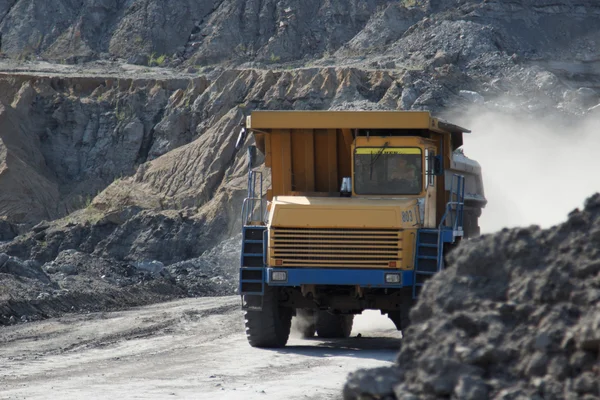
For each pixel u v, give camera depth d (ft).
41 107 541.34
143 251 397.60
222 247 360.89
